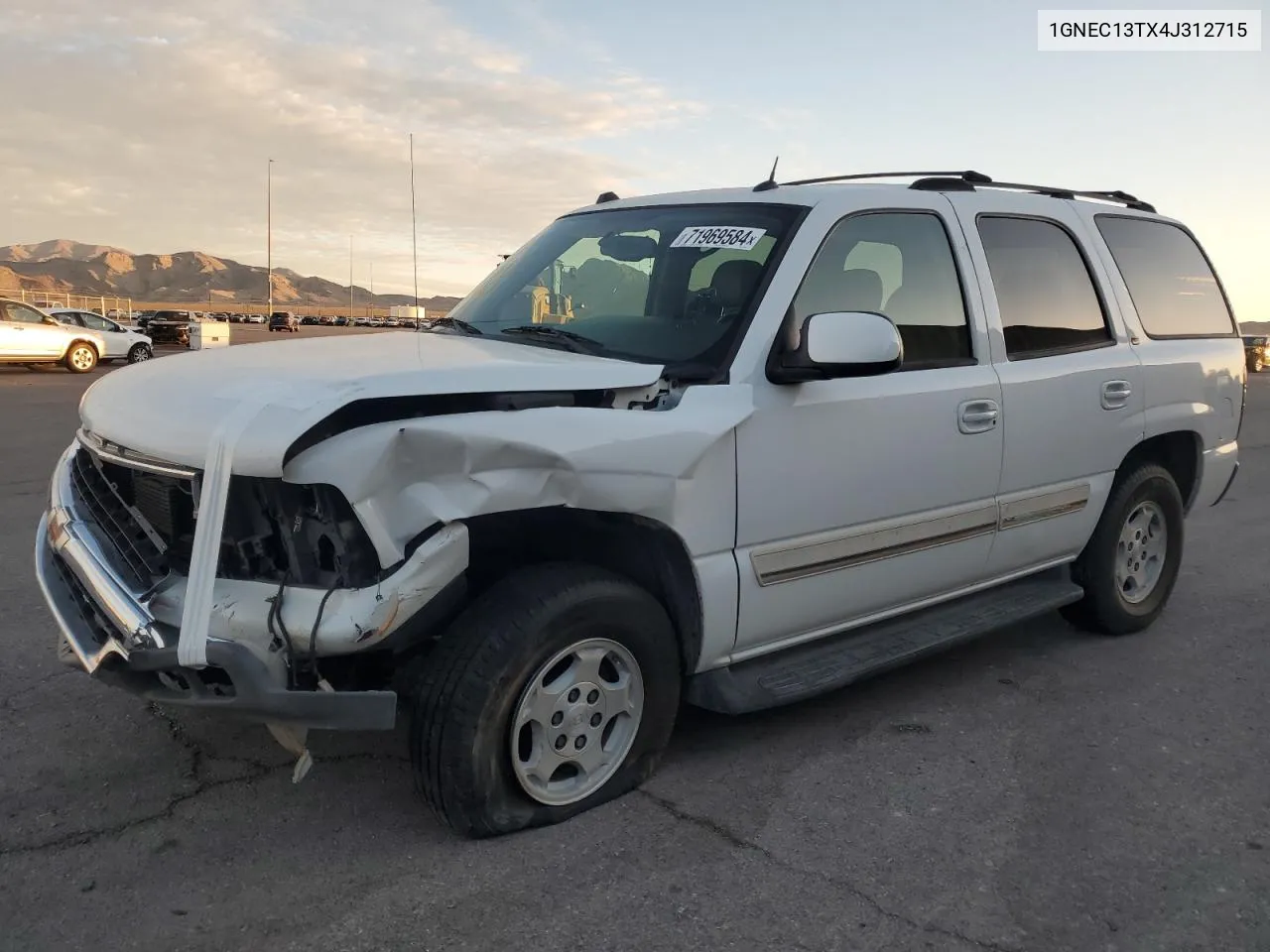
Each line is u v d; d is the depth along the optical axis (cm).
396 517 268
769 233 367
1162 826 326
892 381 378
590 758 320
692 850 303
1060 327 455
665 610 334
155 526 297
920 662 475
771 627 353
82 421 336
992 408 410
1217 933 270
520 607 291
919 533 392
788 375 338
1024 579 476
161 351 3628
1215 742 392
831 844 309
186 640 256
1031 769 365
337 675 286
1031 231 454
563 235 443
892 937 265
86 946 253
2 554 606
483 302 426
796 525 350
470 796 291
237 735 375
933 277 404
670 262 380
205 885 280
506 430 277
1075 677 458
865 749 378
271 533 280
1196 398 523
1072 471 456
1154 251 527
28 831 306
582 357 340
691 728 392
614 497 298
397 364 303
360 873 287
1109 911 279
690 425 315
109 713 390
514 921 266
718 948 258
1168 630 531
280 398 271
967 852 307
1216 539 753
